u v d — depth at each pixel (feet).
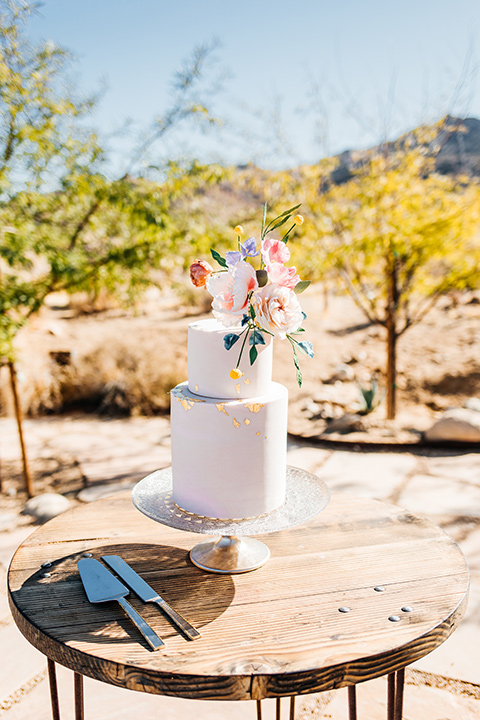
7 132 11.24
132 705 6.92
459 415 17.33
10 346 12.57
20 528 11.81
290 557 5.33
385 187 17.37
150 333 29.27
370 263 18.42
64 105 11.59
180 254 13.64
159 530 5.98
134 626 4.19
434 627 4.13
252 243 4.90
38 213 12.82
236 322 4.77
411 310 32.58
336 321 32.37
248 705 6.95
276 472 4.95
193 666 3.67
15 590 4.72
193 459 4.85
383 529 5.94
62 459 16.65
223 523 4.71
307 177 18.66
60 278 12.83
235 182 17.85
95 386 23.61
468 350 25.48
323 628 4.15
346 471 15.16
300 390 23.08
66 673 7.53
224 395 4.93
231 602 4.55
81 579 4.87
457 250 18.03
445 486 13.94
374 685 7.32
